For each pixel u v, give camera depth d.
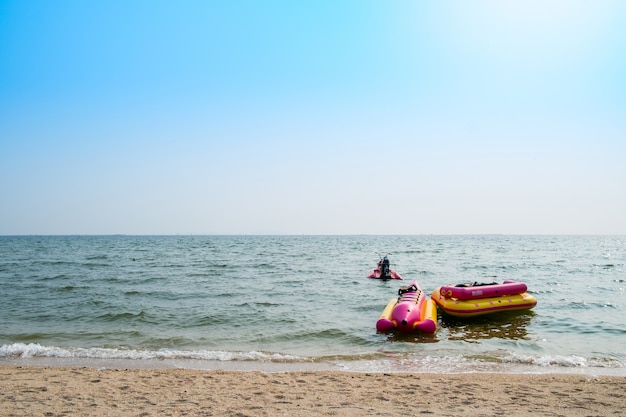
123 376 6.71
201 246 71.12
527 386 6.21
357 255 43.94
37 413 4.78
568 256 41.34
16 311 12.85
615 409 5.06
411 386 6.18
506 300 12.12
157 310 13.02
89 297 15.43
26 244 81.94
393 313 10.43
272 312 12.86
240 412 4.90
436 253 46.94
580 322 11.49
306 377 6.73
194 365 7.76
